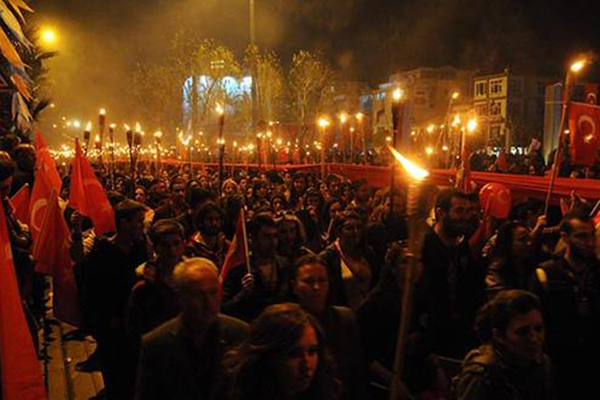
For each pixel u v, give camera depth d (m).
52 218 6.21
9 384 2.93
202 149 32.62
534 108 56.69
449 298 4.94
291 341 2.60
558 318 4.23
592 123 7.71
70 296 6.28
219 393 2.94
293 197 12.16
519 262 5.12
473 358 3.20
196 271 3.36
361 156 20.88
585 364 4.26
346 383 3.71
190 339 3.40
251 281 4.90
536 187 8.76
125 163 26.62
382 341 4.11
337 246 5.46
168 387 3.33
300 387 2.63
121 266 5.60
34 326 5.20
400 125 6.21
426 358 4.20
